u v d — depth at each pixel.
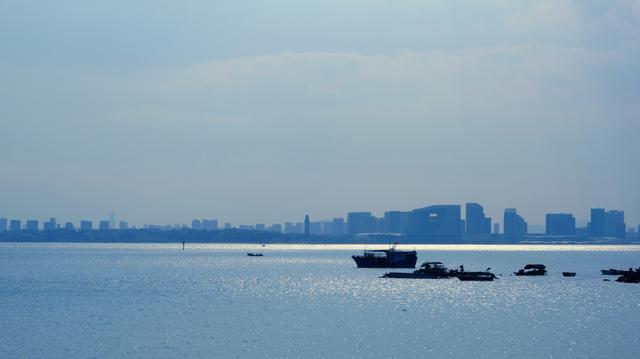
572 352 179.12
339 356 173.38
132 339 195.50
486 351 180.00
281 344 188.00
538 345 188.00
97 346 185.00
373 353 177.12
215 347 183.75
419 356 173.50
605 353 178.12
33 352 177.50
